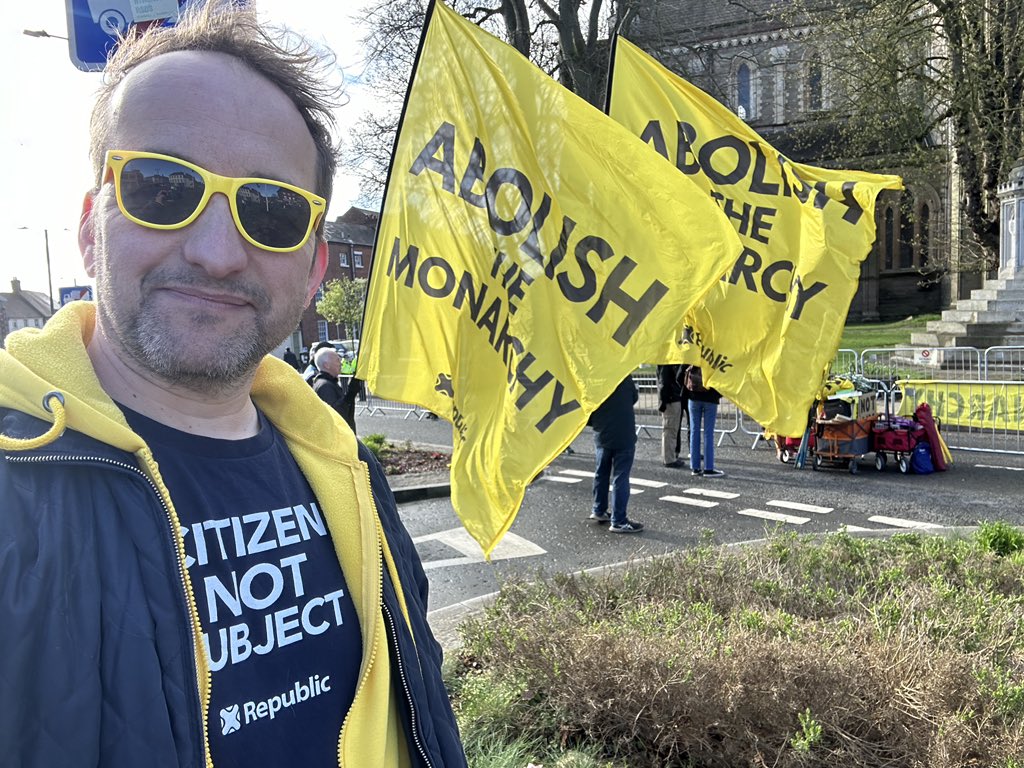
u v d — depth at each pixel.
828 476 8.56
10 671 0.89
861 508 7.18
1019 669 2.99
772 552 4.52
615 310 3.22
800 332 4.58
